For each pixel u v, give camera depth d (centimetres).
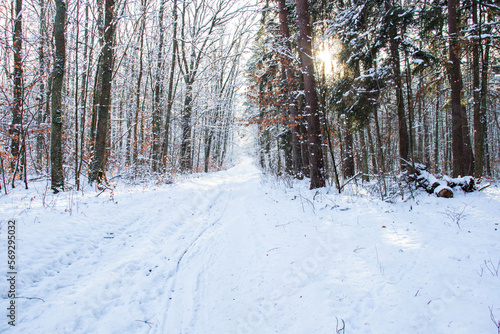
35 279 321
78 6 811
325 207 664
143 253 445
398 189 708
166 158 1513
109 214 591
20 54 864
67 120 1296
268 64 1325
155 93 1559
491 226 421
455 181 673
